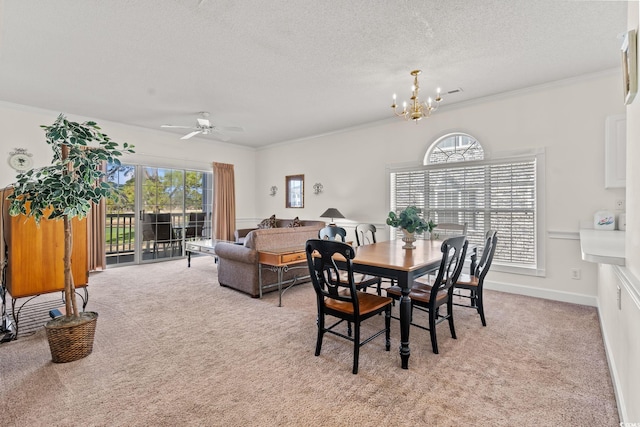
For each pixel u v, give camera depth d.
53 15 2.44
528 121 3.92
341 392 1.90
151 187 6.18
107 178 5.61
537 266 3.88
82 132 2.25
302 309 3.42
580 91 3.58
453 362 2.26
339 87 3.93
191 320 3.09
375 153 5.50
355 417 1.68
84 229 3.03
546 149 3.79
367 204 5.64
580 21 2.53
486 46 2.93
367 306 2.27
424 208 4.90
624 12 2.41
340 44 2.90
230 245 4.12
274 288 4.12
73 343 2.25
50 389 1.93
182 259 6.58
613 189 3.39
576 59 3.18
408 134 5.06
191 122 5.52
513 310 3.37
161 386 1.96
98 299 3.77
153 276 4.99
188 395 1.87
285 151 7.12
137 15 2.45
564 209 3.69
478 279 2.97
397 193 5.25
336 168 6.12
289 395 1.87
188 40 2.83
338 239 5.17
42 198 2.17
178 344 2.55
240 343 2.57
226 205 7.14
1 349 2.45
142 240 6.08
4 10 2.37
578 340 2.61
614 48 2.96
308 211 6.67
